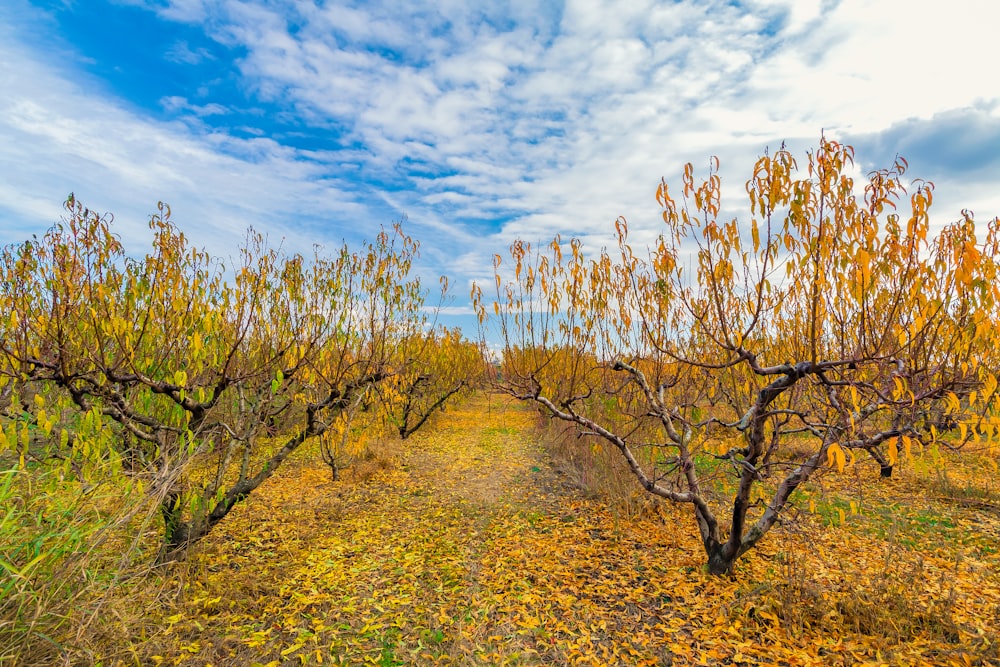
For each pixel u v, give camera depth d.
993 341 3.02
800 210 2.92
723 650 3.20
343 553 4.99
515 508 6.64
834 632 3.32
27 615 2.56
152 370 4.16
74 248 3.69
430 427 14.73
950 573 4.22
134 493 3.47
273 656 3.19
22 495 2.99
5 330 3.45
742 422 4.13
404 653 3.22
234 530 5.60
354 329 6.18
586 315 5.41
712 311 4.08
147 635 3.21
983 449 7.16
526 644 3.37
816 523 5.52
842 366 3.31
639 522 5.88
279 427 5.75
